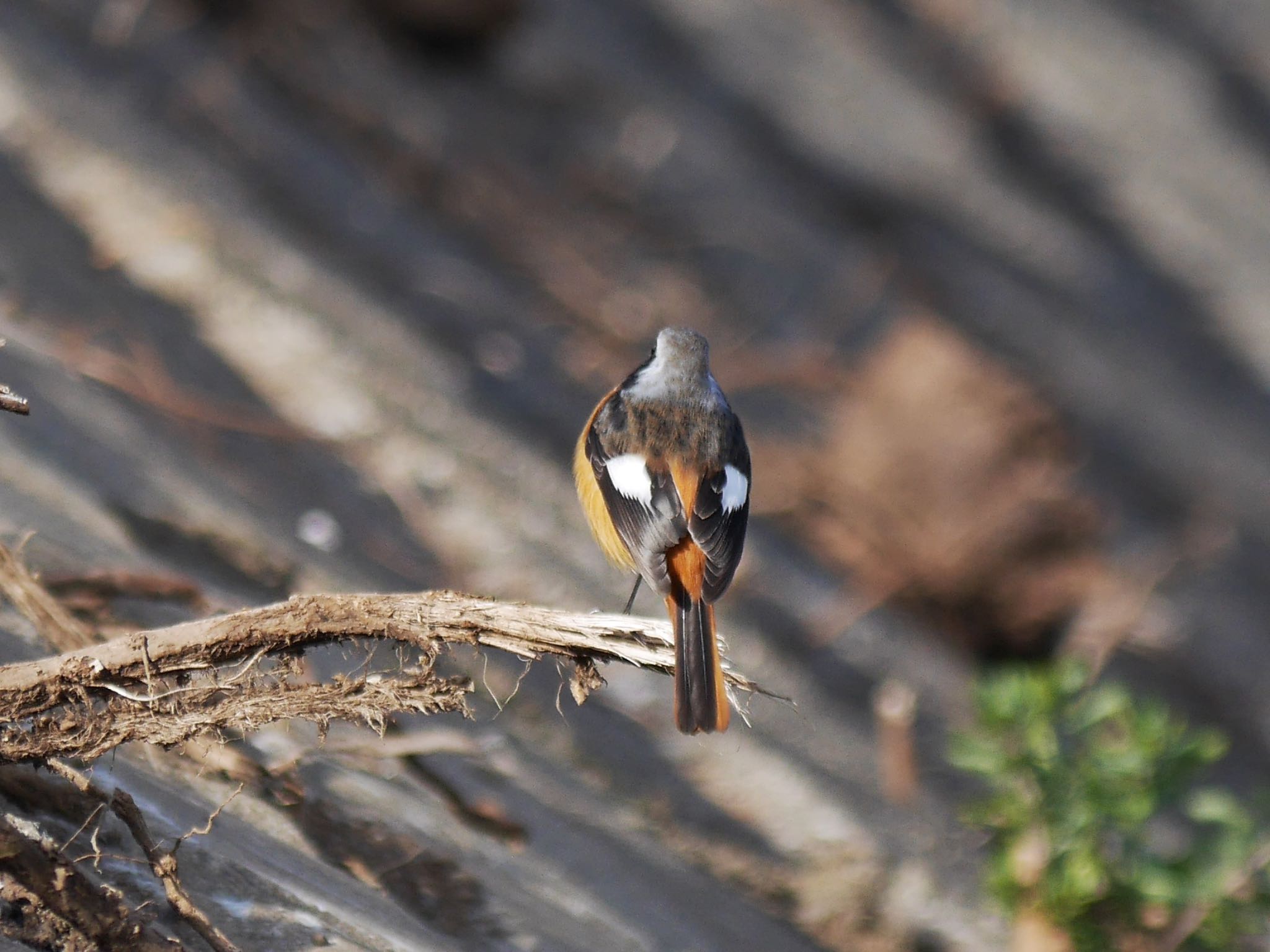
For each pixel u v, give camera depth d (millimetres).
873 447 14664
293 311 15523
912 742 12633
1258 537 20047
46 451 9477
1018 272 23375
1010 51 27547
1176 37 29219
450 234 19359
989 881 8344
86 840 4801
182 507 9867
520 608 4891
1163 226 25328
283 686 4754
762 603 13914
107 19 18828
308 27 20812
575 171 21625
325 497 12844
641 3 25375
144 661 4664
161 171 16734
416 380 15602
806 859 9852
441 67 22266
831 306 20984
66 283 13570
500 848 7203
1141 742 8117
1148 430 21312
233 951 4531
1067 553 14602
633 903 7625
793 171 23734
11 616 6191
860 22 26938
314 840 6094
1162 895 7887
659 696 10797
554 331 18422
